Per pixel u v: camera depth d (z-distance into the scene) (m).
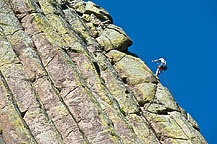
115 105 58.91
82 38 75.88
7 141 43.28
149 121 69.00
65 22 72.31
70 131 47.41
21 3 64.44
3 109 45.53
